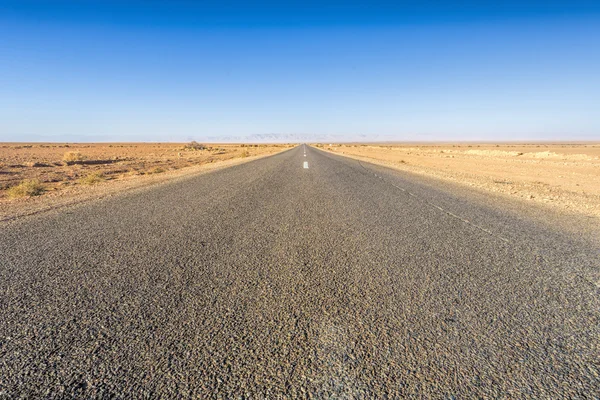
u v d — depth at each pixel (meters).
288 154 31.55
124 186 9.20
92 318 2.06
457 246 3.70
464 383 1.53
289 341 1.84
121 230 4.27
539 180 13.65
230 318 2.08
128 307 2.21
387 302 2.32
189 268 2.94
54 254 3.30
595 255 3.44
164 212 5.43
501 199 7.29
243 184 9.16
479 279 2.76
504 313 2.18
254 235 4.09
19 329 1.93
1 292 2.42
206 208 5.78
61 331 1.92
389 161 23.72
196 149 63.81
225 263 3.08
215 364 1.64
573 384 1.53
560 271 2.96
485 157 34.62
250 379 1.54
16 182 12.59
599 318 2.14
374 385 1.51
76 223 4.65
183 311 2.16
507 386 1.51
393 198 7.04
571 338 1.90
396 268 3.00
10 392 1.45
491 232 4.34
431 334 1.92
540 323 2.06
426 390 1.48
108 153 44.69
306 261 3.16
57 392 1.45
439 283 2.66
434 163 24.33
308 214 5.37
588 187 11.41
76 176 15.44
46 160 28.06
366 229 4.43
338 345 1.81
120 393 1.45
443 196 7.43
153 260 3.14
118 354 1.71
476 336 1.91
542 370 1.62
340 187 8.70
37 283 2.59
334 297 2.39
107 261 3.10
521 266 3.08
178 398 1.42
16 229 4.30
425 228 4.52
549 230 4.50
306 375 1.58
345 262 3.14
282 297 2.38
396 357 1.71
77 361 1.66
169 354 1.71
